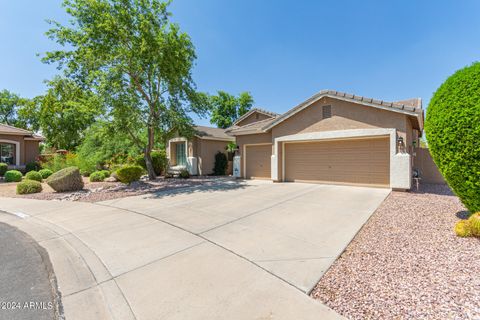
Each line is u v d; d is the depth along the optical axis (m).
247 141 15.86
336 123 11.50
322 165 12.50
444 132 4.70
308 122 12.45
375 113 10.44
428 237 4.36
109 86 11.83
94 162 19.83
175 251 4.24
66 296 3.02
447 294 2.61
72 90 15.12
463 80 4.55
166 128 15.36
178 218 6.40
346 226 5.31
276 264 3.60
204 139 19.64
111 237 5.11
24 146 21.22
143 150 15.47
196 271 3.48
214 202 8.37
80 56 12.68
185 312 2.56
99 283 3.29
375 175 10.88
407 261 3.46
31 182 11.23
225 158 20.77
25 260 4.14
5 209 8.05
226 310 2.56
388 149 10.55
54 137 28.78
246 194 9.84
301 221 5.83
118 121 12.83
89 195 10.25
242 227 5.48
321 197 8.85
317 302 2.63
